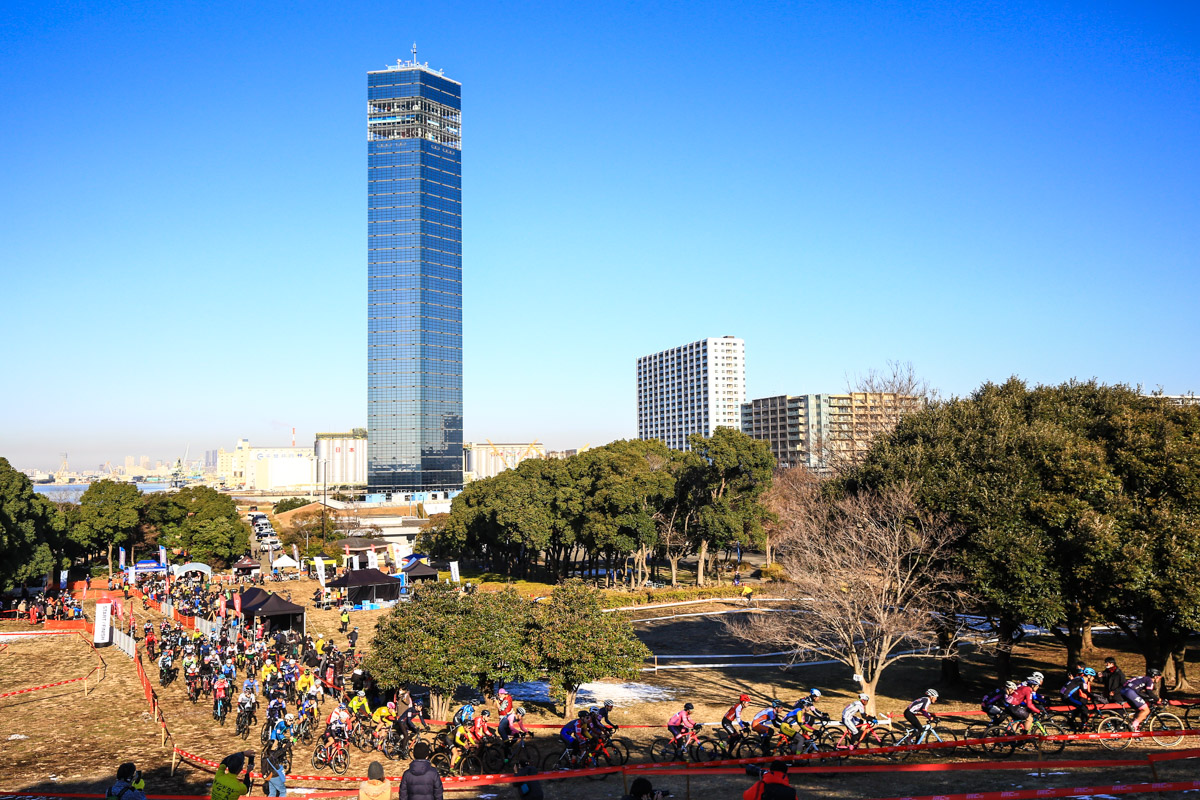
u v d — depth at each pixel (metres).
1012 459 28.81
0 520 61.59
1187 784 14.95
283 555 85.69
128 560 94.19
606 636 29.77
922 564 31.64
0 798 18.55
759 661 43.50
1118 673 21.78
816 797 17.50
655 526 75.44
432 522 135.62
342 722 23.02
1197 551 23.34
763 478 77.00
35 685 33.75
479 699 34.00
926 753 20.75
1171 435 25.62
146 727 26.61
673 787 19.22
